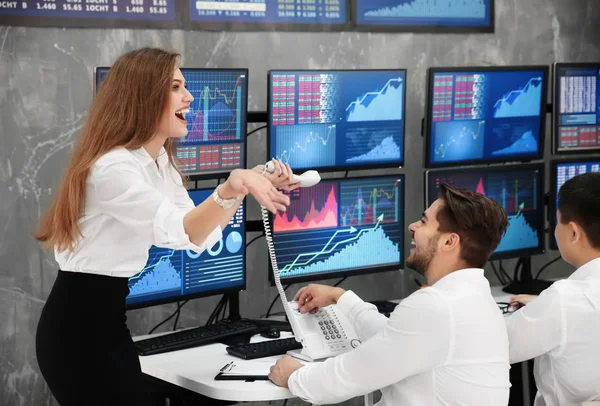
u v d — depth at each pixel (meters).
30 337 3.29
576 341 2.36
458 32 4.07
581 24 4.41
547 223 4.29
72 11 3.21
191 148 3.15
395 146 3.61
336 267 3.49
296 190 3.34
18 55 3.15
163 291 3.09
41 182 3.24
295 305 2.90
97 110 2.35
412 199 4.05
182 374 2.64
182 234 2.05
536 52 4.29
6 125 3.15
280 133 3.33
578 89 3.98
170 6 3.40
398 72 3.55
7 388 3.27
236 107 3.24
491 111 3.78
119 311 2.37
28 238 3.24
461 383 2.23
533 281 4.06
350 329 2.81
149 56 2.37
